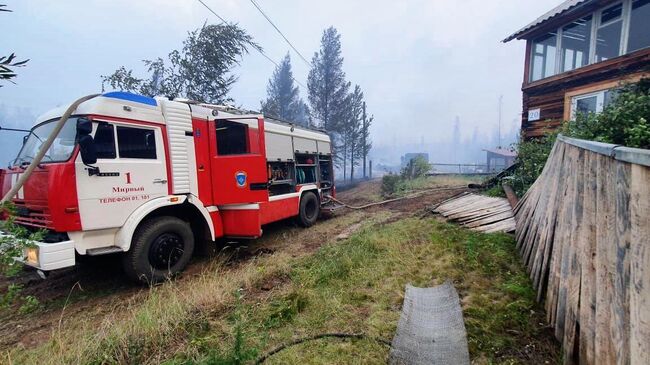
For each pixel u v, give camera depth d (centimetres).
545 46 1020
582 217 218
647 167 131
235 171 577
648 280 128
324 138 1062
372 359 253
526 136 1067
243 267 536
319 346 275
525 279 350
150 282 469
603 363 171
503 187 807
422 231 595
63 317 385
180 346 292
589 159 221
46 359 281
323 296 368
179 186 513
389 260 459
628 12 787
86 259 500
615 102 575
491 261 411
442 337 262
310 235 773
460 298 334
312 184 934
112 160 431
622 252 153
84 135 399
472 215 642
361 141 2775
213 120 576
